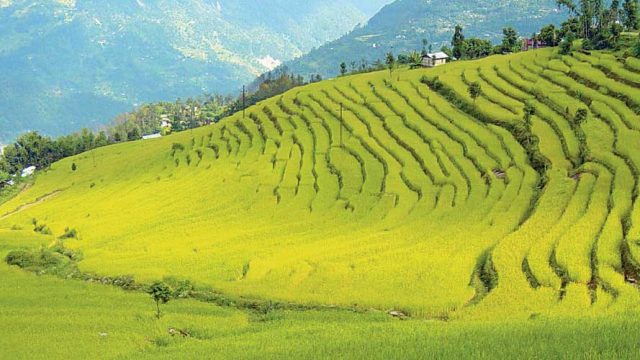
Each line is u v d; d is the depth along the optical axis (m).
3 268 90.31
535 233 77.44
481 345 42.84
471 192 100.62
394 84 168.62
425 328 50.97
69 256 95.06
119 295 74.25
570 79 138.50
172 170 161.75
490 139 120.94
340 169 124.75
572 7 189.88
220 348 51.00
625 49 150.00
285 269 78.25
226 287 73.94
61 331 61.06
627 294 57.44
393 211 100.06
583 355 38.69
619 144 100.06
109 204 130.62
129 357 51.84
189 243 96.38
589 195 86.31
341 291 69.12
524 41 199.25
